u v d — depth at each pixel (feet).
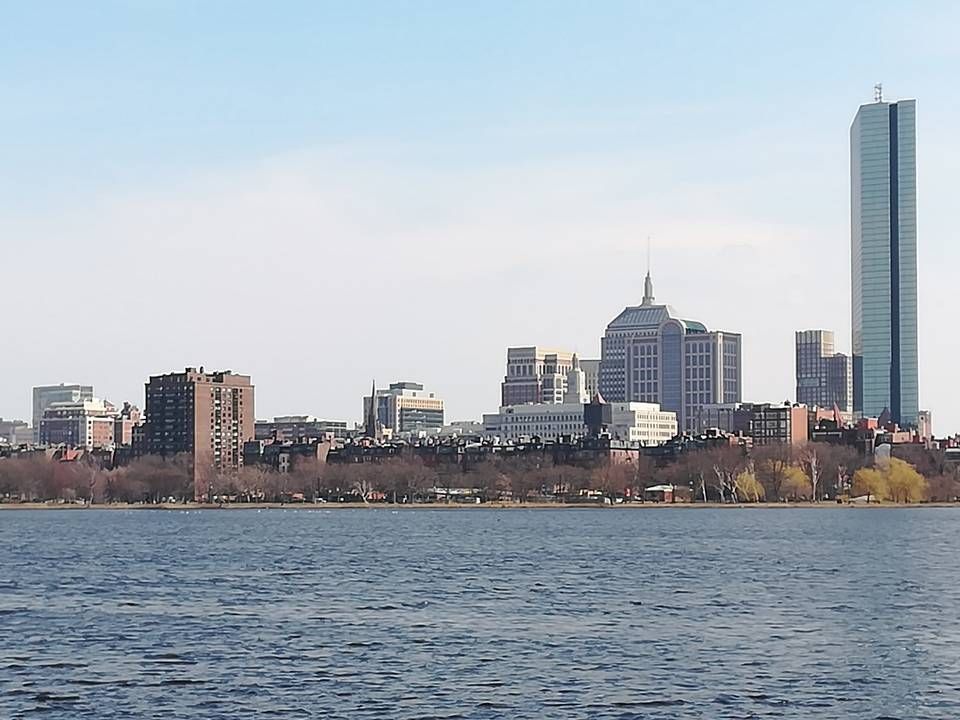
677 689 306.76
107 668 336.70
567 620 422.00
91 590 536.83
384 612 448.24
